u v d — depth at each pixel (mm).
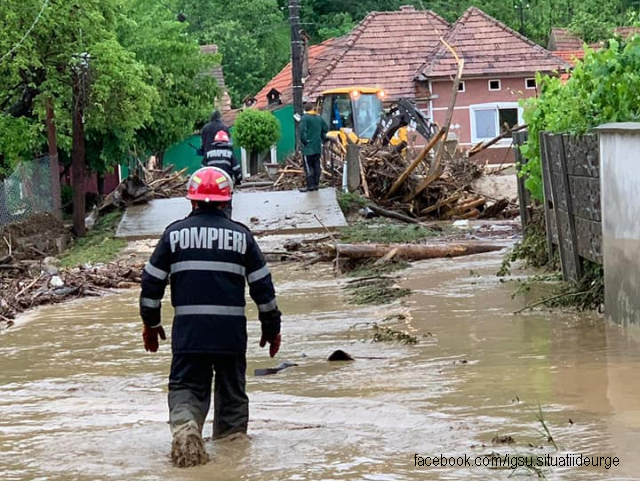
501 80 51031
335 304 14719
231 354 7238
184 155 55906
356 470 6449
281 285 17297
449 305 13523
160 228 26250
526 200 17516
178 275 7227
